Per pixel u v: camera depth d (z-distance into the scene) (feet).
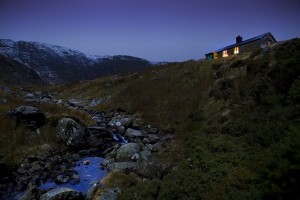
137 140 72.54
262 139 37.81
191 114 76.07
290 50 65.10
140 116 94.43
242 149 37.70
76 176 47.78
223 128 50.08
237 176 30.58
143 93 115.34
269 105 48.49
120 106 111.04
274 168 21.45
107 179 42.86
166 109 92.53
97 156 62.54
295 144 20.54
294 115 38.52
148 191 33.17
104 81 177.27
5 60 450.30
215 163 35.73
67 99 161.17
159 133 78.18
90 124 83.76
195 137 52.75
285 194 18.22
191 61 144.66
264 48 85.20
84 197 39.27
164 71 143.33
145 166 45.06
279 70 55.06
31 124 67.56
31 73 492.95
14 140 60.03
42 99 139.54
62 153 61.57
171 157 50.90
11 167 50.67
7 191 42.32
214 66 105.91
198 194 29.68
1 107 76.28
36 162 53.16
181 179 34.04
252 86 61.72
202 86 95.30
